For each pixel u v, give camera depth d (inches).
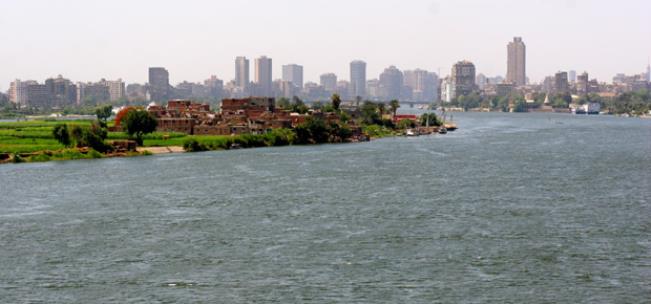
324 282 6924.2
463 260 7637.8
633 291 6683.1
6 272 7278.5
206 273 7219.5
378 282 6919.3
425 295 6565.0
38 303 6417.3
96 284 6904.5
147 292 6678.2
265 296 6560.0
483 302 6387.8
